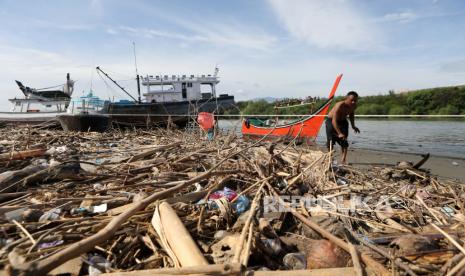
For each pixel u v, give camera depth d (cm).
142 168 550
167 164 581
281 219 347
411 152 1141
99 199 390
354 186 521
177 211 348
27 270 180
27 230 298
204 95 2198
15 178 463
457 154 1065
